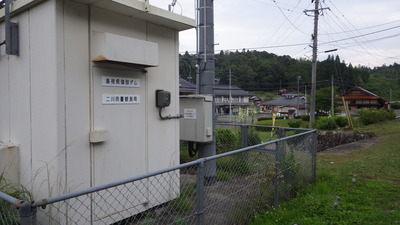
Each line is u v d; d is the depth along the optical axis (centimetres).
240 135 733
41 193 301
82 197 307
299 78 5994
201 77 550
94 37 309
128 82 351
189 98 523
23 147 322
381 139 1295
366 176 610
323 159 827
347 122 2070
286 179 444
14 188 295
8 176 320
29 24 307
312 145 543
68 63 292
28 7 304
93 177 316
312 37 2077
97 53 306
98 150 321
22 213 160
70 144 295
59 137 286
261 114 5941
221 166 509
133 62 326
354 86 6278
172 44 414
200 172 267
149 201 376
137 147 364
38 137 304
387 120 2155
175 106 423
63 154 289
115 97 337
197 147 569
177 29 416
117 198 340
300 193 469
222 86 5903
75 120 299
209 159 278
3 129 352
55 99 284
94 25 314
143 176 220
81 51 303
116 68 337
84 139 307
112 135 335
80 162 304
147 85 377
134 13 340
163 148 402
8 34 314
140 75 367
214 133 544
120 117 344
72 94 296
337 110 4103
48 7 284
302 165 502
